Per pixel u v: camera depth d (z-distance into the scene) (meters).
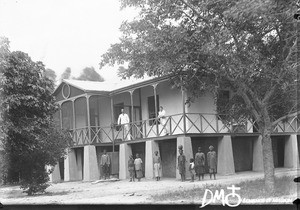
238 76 12.26
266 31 12.15
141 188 15.81
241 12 10.95
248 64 12.07
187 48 12.66
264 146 13.12
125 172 20.98
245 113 15.34
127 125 21.48
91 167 21.28
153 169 19.58
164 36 12.65
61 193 15.81
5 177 16.75
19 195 15.80
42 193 16.34
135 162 19.44
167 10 12.75
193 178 17.05
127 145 21.25
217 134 19.33
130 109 22.66
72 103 22.42
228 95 16.00
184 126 18.67
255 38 12.13
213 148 19.62
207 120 20.41
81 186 18.80
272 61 12.56
